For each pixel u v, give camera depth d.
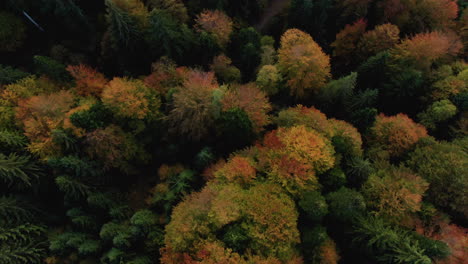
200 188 31.98
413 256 21.88
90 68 38.84
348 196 24.25
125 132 34.94
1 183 30.91
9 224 28.45
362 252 25.20
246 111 32.19
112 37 37.47
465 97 34.12
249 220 23.12
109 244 28.53
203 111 30.86
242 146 32.75
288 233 21.95
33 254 27.38
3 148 31.05
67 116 31.56
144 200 36.25
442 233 25.75
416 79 34.53
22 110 32.53
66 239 27.77
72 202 31.27
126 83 34.19
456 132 34.94
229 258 21.22
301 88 36.53
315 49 35.78
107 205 31.75
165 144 37.22
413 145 32.25
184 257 23.16
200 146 34.34
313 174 25.39
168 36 36.00
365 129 34.16
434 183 28.84
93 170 31.81
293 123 31.86
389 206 26.08
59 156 31.38
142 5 39.06
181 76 36.66
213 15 39.03
